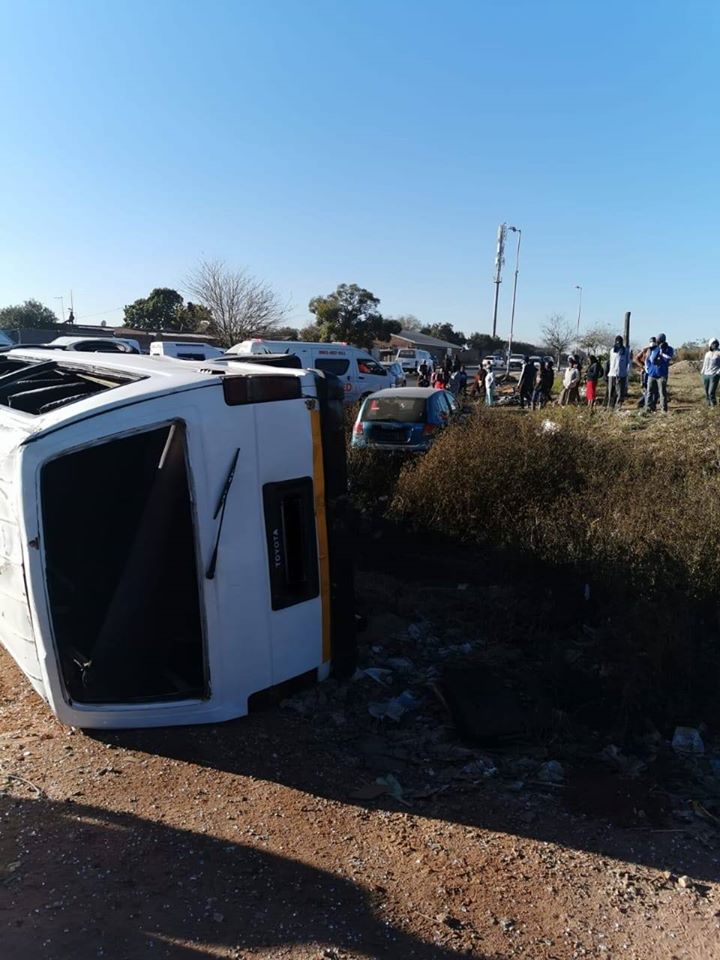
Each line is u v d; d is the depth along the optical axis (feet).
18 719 13.80
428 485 27.76
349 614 15.53
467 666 17.99
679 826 11.91
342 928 8.96
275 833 10.84
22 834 10.25
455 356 79.56
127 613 13.46
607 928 9.32
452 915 9.36
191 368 15.05
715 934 9.30
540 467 27.20
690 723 15.61
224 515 12.82
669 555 19.31
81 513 14.34
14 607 12.56
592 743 14.84
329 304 197.36
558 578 21.75
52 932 8.49
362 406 36.88
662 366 49.42
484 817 11.82
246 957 8.38
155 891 9.36
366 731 14.60
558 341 203.92
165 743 13.02
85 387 16.11
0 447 12.82
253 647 13.65
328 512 14.75
